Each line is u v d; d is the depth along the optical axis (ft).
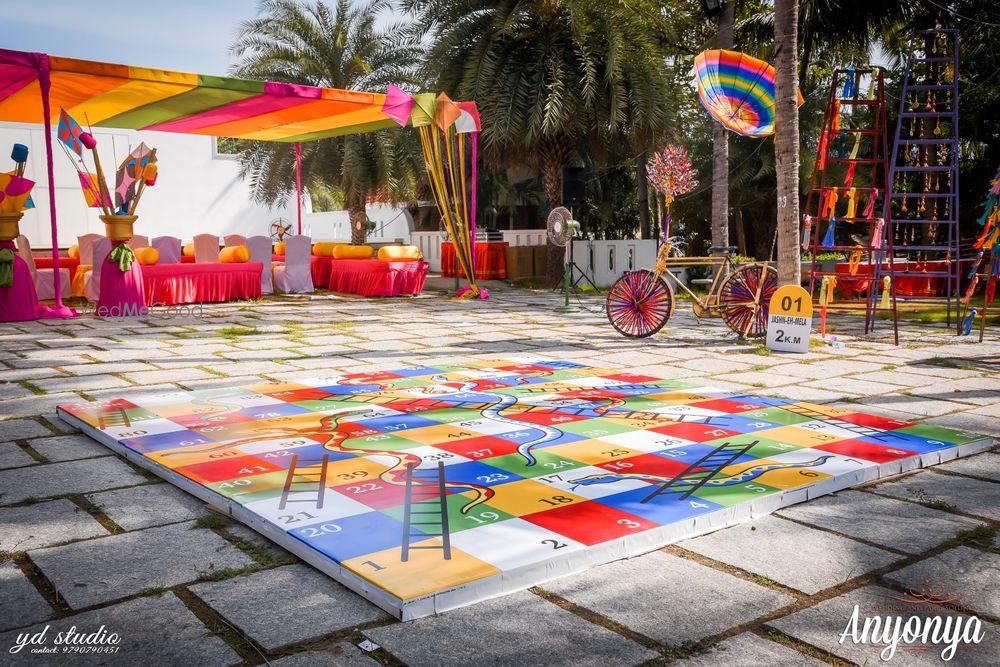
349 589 7.88
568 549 8.39
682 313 33.40
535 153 49.90
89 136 30.48
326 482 10.75
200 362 21.36
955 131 26.89
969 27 46.21
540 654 6.68
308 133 44.34
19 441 13.52
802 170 64.59
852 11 44.45
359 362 21.47
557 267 48.62
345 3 55.36
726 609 7.49
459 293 41.47
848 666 6.52
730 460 11.89
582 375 19.33
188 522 9.77
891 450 12.51
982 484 11.34
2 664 6.52
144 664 6.54
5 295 29.58
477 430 13.74
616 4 44.14
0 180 28.86
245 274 38.81
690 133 71.82
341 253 43.70
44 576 8.20
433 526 9.11
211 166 60.54
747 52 48.29
